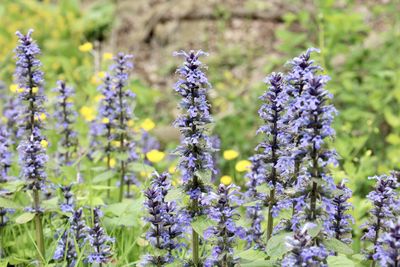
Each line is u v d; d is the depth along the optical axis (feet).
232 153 4.36
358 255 3.42
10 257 3.66
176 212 3.32
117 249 3.73
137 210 3.80
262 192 3.39
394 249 3.01
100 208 3.90
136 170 4.13
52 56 6.64
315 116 3.03
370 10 6.92
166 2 7.77
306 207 3.11
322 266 3.06
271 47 7.07
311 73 3.08
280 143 3.37
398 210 3.37
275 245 3.16
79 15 7.87
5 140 3.83
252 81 6.56
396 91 5.26
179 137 5.49
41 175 3.57
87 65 6.09
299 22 7.14
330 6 5.78
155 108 6.26
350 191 3.39
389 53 5.71
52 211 3.70
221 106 6.04
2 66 5.70
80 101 5.38
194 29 7.43
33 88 3.68
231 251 3.22
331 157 3.05
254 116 5.61
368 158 4.54
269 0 7.59
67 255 3.56
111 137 4.11
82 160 4.44
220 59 6.90
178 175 4.48
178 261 3.36
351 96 5.40
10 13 7.77
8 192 3.59
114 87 4.09
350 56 5.69
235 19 7.49
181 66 3.25
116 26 7.63
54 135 4.62
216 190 3.29
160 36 7.44
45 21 7.57
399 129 5.24
